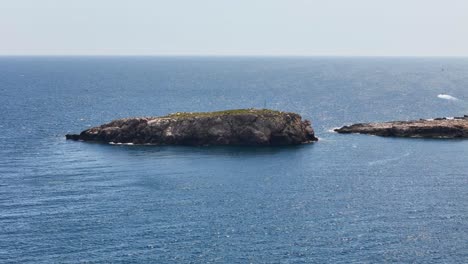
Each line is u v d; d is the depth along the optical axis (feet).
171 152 538.47
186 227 327.06
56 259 280.92
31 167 469.16
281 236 313.94
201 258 284.20
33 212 350.23
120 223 331.98
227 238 310.65
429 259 284.20
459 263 280.31
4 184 414.21
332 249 295.69
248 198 385.91
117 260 280.92
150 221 336.29
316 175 451.94
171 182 425.69
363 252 291.99
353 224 333.62
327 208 364.17
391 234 317.42
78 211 352.90
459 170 469.98
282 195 393.70
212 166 480.64
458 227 329.31
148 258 283.79
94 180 428.56
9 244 298.97
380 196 392.06
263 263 278.67
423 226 330.75
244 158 514.27
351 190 407.64
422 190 408.05
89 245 298.76
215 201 377.91
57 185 412.98
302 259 283.18
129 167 472.85
